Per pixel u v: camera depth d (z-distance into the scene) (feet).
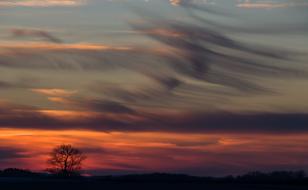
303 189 600.39
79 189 591.78
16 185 654.12
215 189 600.80
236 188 605.73
